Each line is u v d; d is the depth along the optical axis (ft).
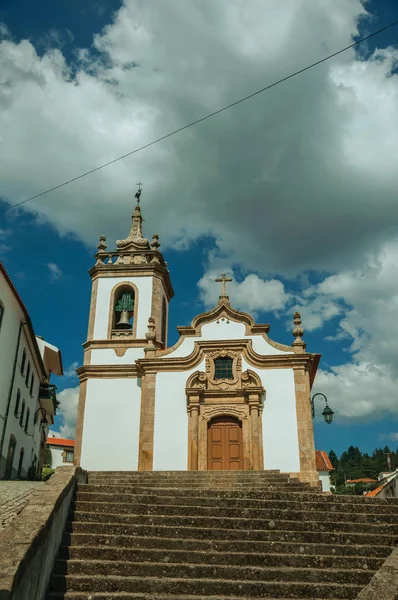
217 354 82.69
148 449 77.97
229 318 85.40
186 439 78.18
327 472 193.57
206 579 27.17
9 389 81.97
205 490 39.47
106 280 96.37
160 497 36.73
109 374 87.30
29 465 108.17
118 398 85.56
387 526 33.58
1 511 31.50
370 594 22.24
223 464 76.89
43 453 138.92
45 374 115.34
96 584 25.94
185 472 56.95
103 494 36.42
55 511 26.84
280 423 77.20
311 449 74.95
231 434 78.64
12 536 21.54
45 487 30.50
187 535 31.71
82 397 86.22
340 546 30.71
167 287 102.27
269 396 79.05
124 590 26.02
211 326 85.30
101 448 82.48
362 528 33.58
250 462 75.36
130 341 90.07
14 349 84.48
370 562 29.27
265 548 30.63
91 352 90.17
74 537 30.01
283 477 55.01
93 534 30.32
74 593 25.04
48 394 116.06
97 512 34.17
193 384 81.35
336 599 26.35
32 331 91.86
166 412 79.97
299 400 78.13
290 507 36.88
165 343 98.43
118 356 89.35
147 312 92.94
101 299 94.73
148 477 53.31
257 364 81.30
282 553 30.35
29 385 100.42
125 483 50.62
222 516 34.94
